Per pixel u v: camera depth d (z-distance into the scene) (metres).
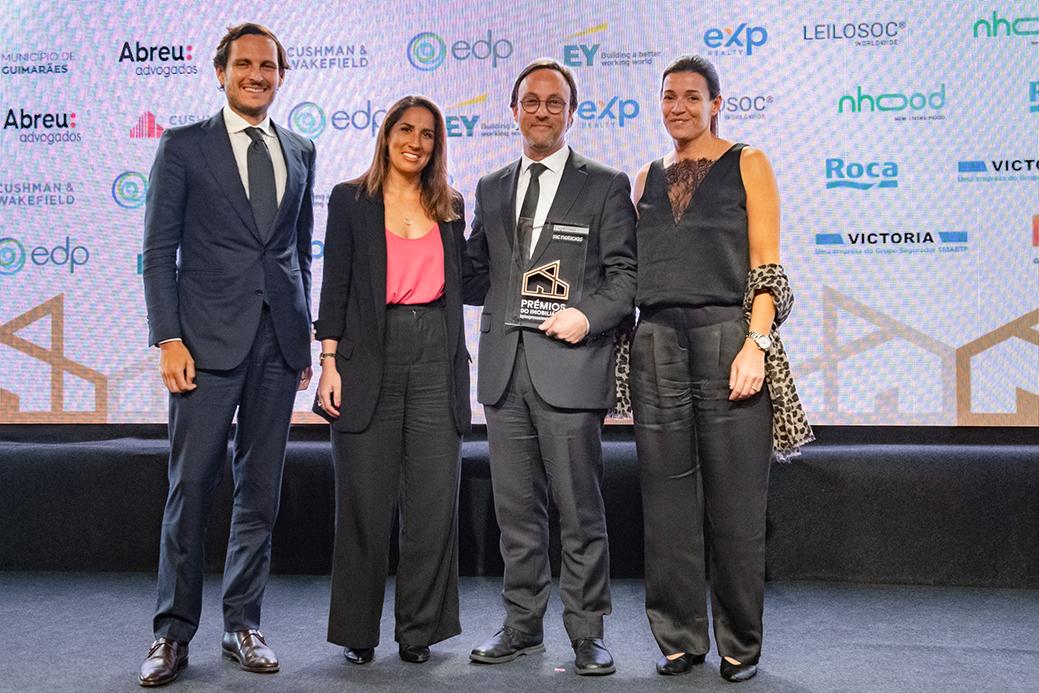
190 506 2.67
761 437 2.64
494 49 3.93
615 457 3.80
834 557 3.69
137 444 3.96
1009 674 2.59
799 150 3.81
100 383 4.02
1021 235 3.74
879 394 3.79
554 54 3.91
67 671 2.64
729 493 2.63
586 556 2.75
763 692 2.46
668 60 3.86
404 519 2.81
